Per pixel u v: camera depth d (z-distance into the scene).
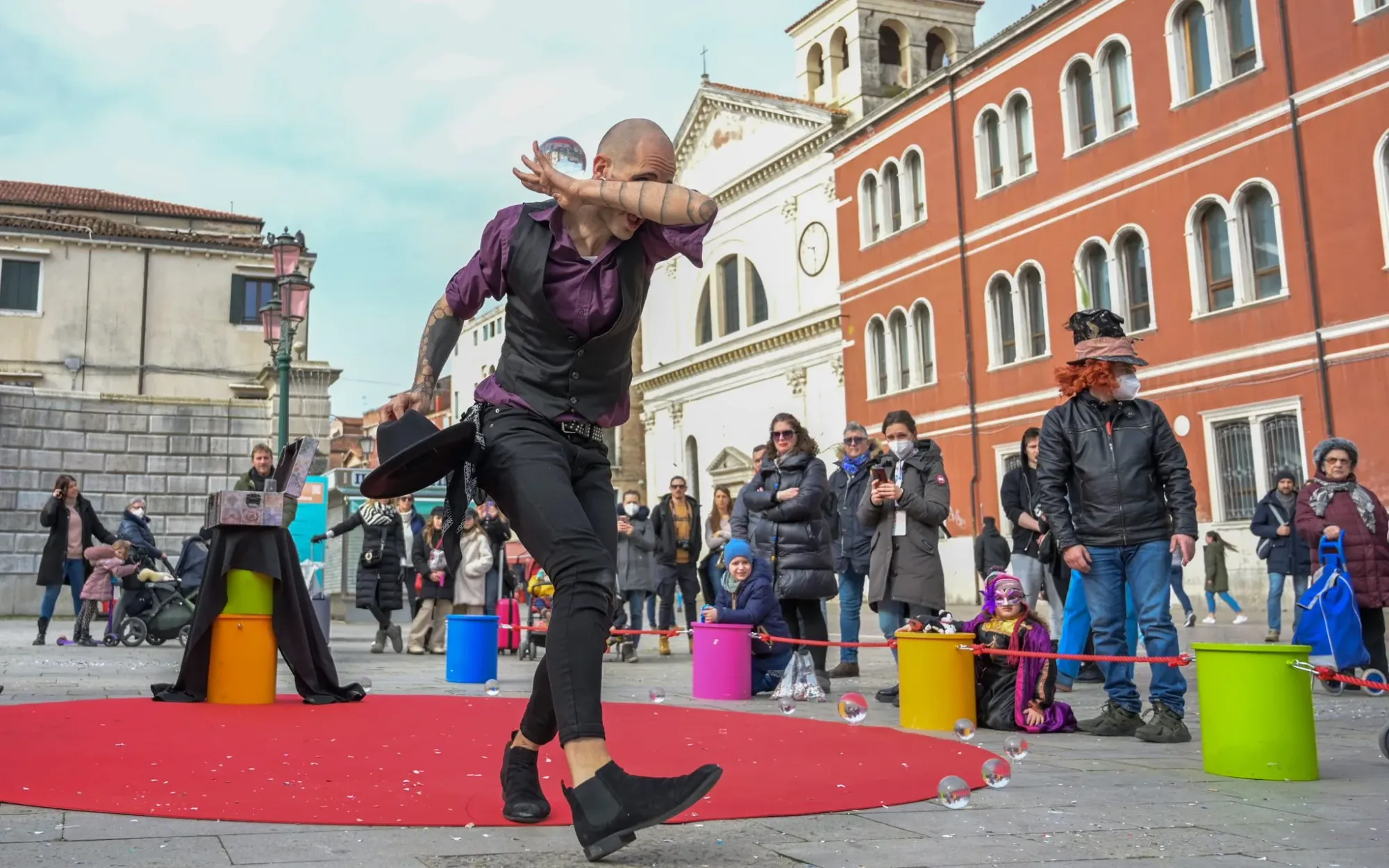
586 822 2.42
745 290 35.53
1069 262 23.94
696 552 12.54
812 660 7.68
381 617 12.16
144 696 6.52
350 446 60.84
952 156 27.20
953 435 26.91
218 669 6.04
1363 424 18.36
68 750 4.05
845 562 8.66
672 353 39.44
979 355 26.30
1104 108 23.25
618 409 2.92
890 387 29.28
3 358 29.00
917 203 28.70
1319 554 7.62
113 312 30.00
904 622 7.55
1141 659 5.01
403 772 3.64
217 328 30.78
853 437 8.74
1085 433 5.41
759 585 7.57
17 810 2.95
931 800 3.36
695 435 37.88
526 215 2.79
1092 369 5.34
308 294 15.39
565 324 2.75
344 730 4.81
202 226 33.59
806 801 3.27
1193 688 7.78
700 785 2.37
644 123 2.76
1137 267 22.64
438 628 12.12
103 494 21.64
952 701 5.60
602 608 2.65
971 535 26.19
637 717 5.71
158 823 2.81
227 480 22.41
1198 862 2.56
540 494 2.68
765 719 5.67
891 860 2.54
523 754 2.98
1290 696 3.91
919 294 28.23
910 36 33.53
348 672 9.20
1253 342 20.14
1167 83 21.84
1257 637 13.68
